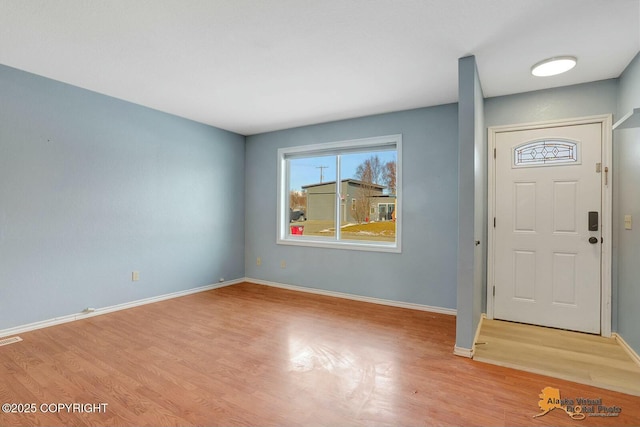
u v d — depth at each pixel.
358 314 3.55
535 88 3.10
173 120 4.14
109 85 3.18
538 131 3.16
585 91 2.95
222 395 1.96
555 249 3.08
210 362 2.38
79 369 2.26
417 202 3.76
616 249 2.82
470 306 2.49
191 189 4.38
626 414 1.79
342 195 4.41
